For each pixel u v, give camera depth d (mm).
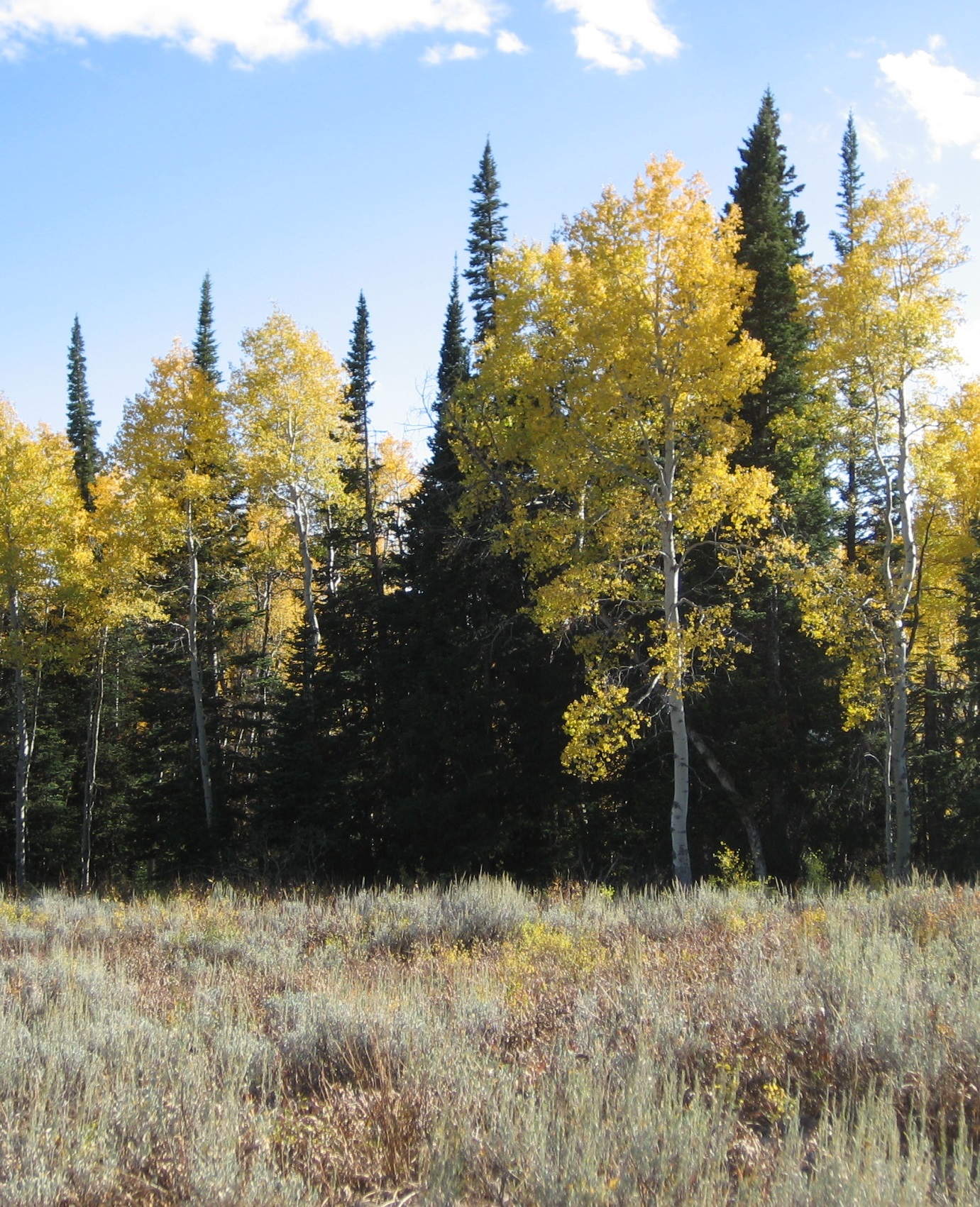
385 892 15922
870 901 11656
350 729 25438
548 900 14062
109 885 25156
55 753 33094
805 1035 6098
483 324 25672
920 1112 5121
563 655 22547
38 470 27078
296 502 26969
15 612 27594
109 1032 6535
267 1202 4152
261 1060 6191
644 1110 4723
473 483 21359
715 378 16391
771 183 23422
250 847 24469
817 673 20297
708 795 20938
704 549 21422
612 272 16688
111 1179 4387
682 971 8195
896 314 17516
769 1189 4152
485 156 26062
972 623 21484
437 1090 5367
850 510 22938
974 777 21547
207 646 30688
